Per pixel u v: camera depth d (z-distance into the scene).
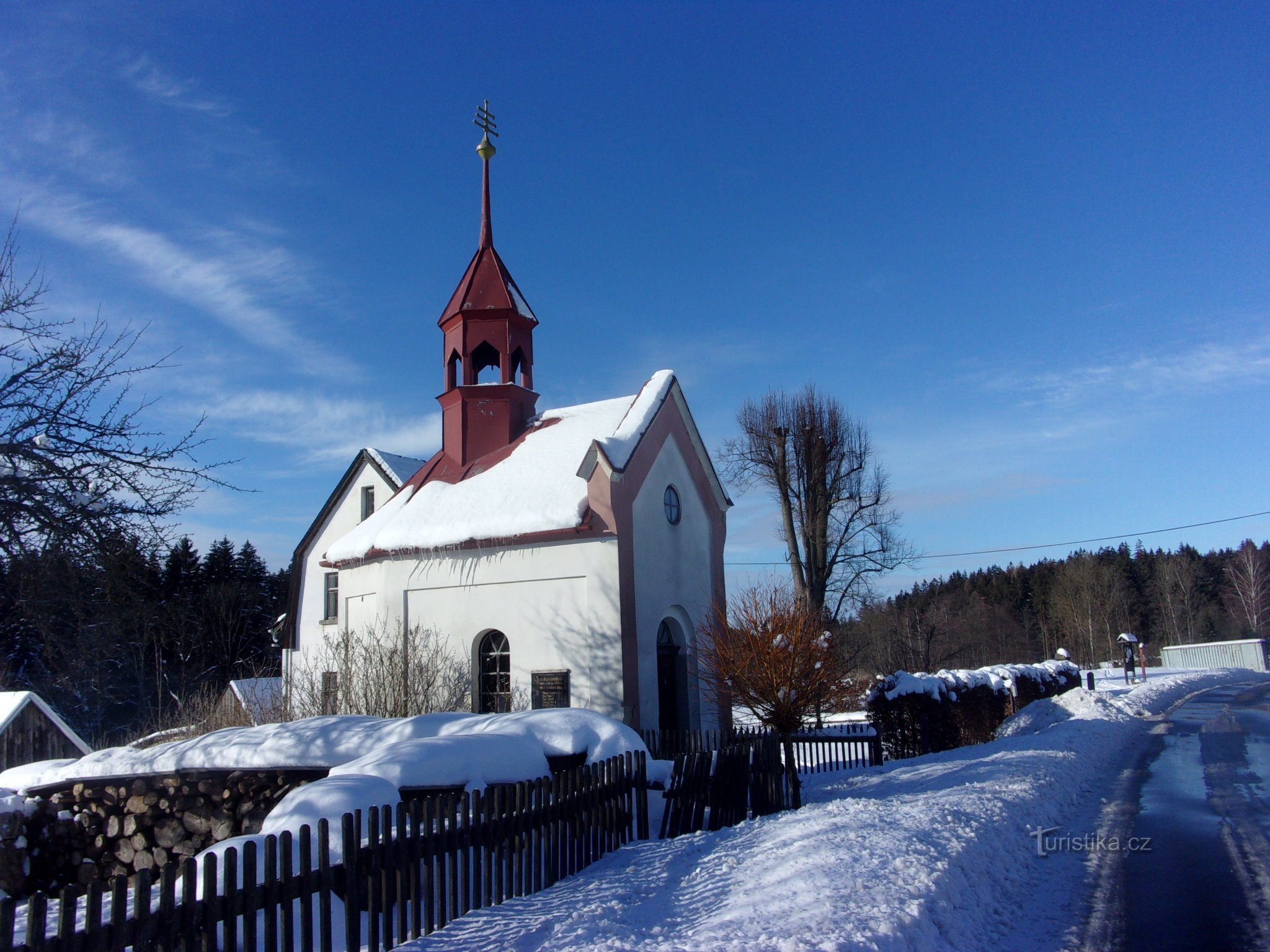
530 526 18.84
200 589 44.47
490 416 23.17
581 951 5.97
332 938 6.09
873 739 21.09
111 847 11.23
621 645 17.88
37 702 22.94
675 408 21.86
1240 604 84.38
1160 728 23.06
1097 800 13.08
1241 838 10.27
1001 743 20.05
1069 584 84.50
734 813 12.19
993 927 7.14
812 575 32.81
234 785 10.72
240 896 5.47
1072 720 24.81
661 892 7.69
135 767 11.30
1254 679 49.19
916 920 6.35
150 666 37.50
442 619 19.56
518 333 24.03
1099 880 8.64
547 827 8.41
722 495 23.09
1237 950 6.63
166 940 5.08
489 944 6.41
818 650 15.83
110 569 9.39
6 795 11.65
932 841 8.57
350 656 18.91
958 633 73.75
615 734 10.71
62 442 9.55
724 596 22.36
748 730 18.53
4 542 9.08
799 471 33.34
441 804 7.13
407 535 20.19
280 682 23.67
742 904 6.93
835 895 6.79
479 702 19.12
